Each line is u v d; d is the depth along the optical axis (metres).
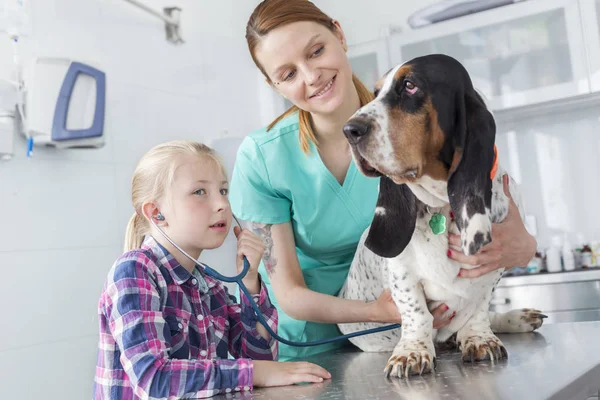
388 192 1.23
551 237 3.70
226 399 1.09
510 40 3.39
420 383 1.05
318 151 1.65
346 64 1.54
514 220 1.29
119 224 2.96
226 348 1.38
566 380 0.92
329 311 1.53
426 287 1.27
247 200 1.72
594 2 3.21
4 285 2.46
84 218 2.79
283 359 1.73
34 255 2.58
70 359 2.67
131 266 1.21
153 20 3.27
